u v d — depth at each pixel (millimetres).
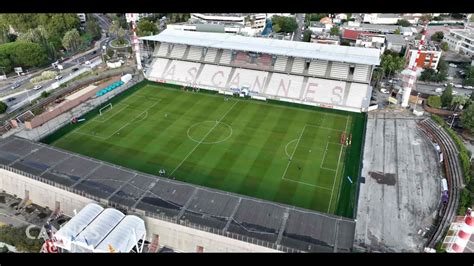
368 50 99812
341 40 149250
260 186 62688
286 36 153750
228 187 62188
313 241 44781
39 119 82125
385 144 76250
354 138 78750
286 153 72812
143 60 126000
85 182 55000
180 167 67500
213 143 76000
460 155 69188
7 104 96500
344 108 91750
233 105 93875
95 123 83500
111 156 70625
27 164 58719
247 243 45406
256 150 73688
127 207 50250
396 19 179500
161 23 178750
